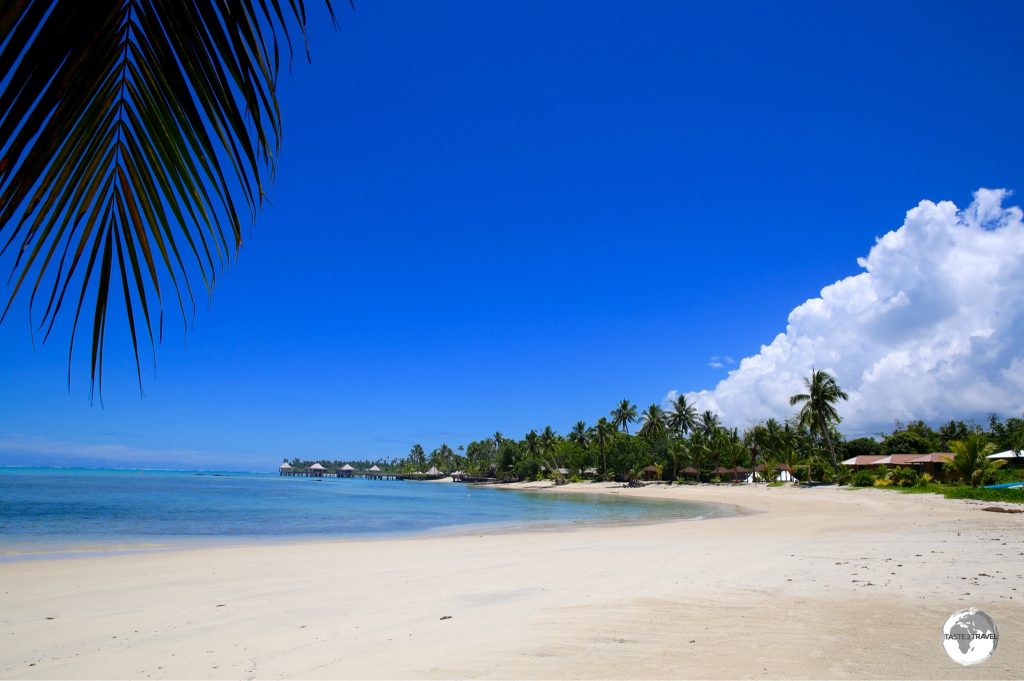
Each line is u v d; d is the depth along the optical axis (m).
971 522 20.73
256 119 1.61
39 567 13.74
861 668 5.48
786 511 34.97
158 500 50.16
